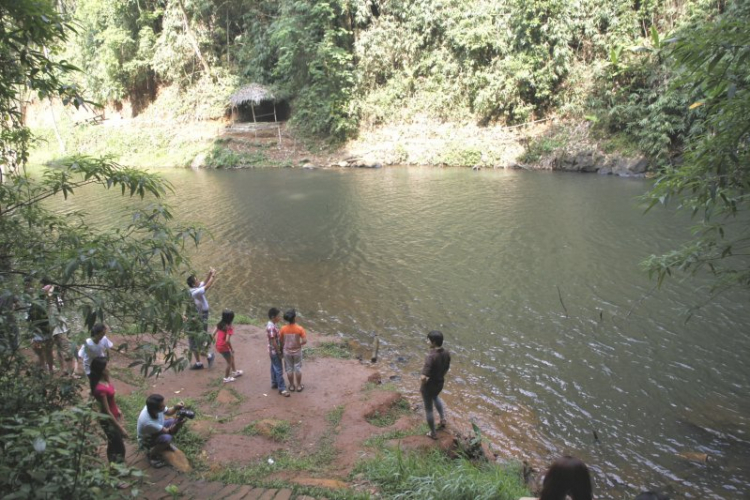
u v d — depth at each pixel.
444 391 8.43
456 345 10.01
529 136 30.03
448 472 5.44
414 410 7.82
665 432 7.20
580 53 29.34
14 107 4.27
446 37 33.16
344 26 36.31
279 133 37.41
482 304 11.83
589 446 6.99
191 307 4.18
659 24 25.77
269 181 29.45
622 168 25.52
